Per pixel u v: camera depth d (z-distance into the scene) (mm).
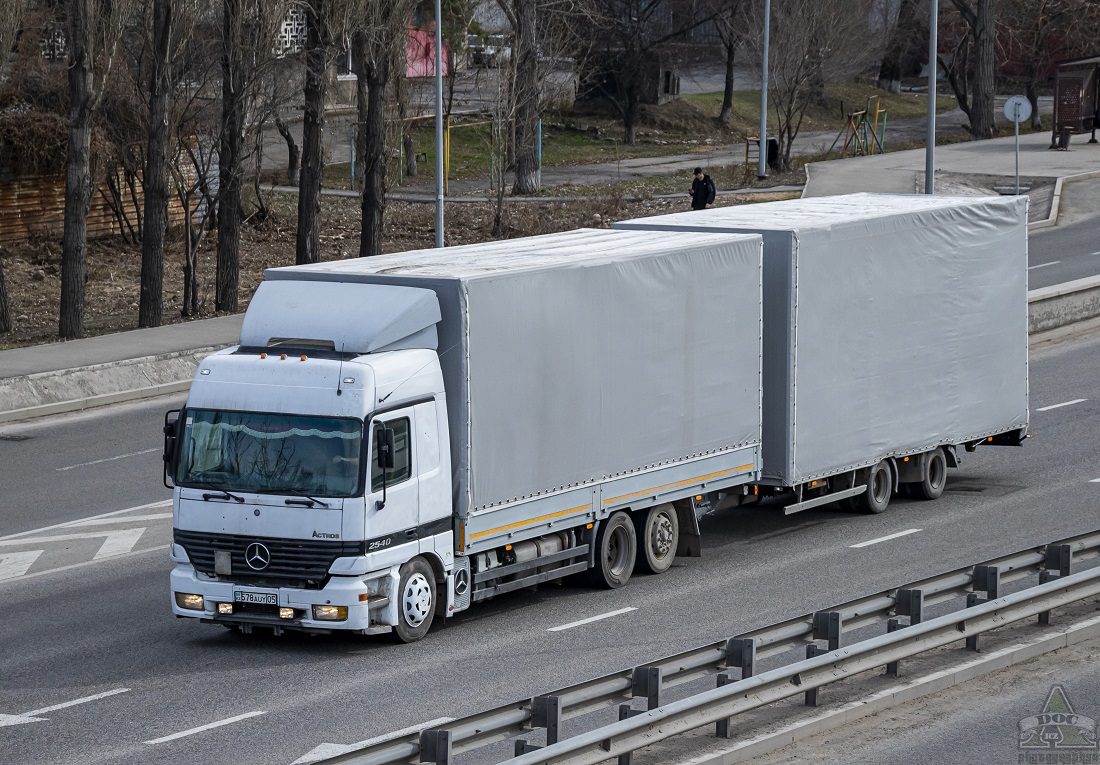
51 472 52469
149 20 78938
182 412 33844
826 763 24281
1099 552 33688
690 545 41562
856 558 40875
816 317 43094
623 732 22672
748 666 25609
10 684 30625
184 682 30609
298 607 32531
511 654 32344
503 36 143375
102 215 106062
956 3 153625
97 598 37969
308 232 90375
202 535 33312
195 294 83875
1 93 98000
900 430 46594
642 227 45031
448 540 34344
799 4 135000
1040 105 189625
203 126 98875
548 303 35844
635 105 167500
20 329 81125
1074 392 63969
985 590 30578
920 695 27922
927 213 46656
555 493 36500
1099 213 107000
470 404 34250
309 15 88625
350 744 26219
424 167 147875
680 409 39812
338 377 32750
